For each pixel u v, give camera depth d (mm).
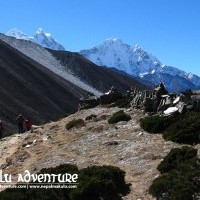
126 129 38188
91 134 39781
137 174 27750
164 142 32719
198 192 23250
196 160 25938
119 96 55656
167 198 23312
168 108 38531
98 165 30641
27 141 44656
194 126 32500
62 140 40594
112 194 25531
